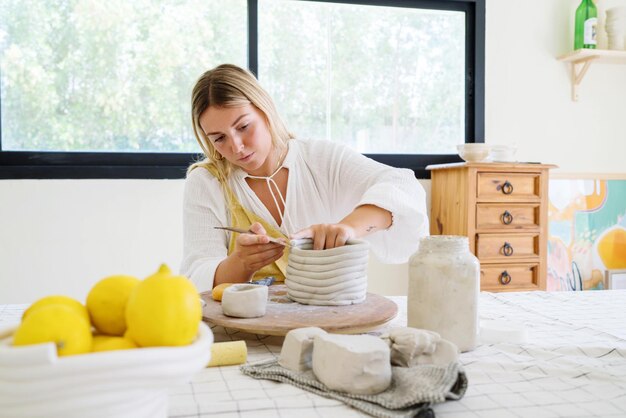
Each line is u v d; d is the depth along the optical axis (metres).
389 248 1.42
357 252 1.02
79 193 2.39
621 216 2.94
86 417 0.46
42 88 2.39
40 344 0.44
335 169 1.57
